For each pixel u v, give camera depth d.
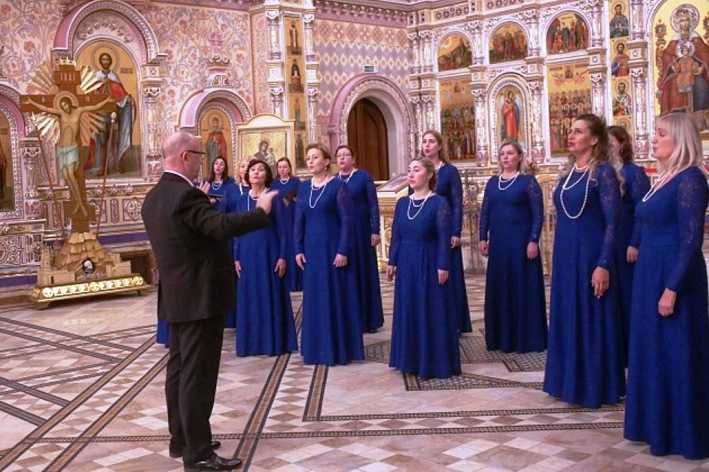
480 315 10.38
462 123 20.22
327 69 19.11
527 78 18.81
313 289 8.08
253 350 8.59
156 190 5.21
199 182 15.62
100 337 10.11
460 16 19.97
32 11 14.06
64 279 12.95
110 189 14.80
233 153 16.72
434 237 7.29
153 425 6.37
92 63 14.62
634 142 17.41
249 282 8.59
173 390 5.50
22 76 13.98
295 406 6.70
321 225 8.05
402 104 20.67
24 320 11.64
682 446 5.11
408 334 7.39
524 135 19.09
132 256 15.01
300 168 17.64
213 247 5.21
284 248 8.59
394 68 20.56
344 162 9.59
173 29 16.05
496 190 8.18
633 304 5.31
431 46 20.62
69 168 13.07
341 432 5.96
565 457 5.24
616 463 5.09
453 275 9.00
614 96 17.72
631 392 5.31
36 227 13.67
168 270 5.17
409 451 5.48
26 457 5.71
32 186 13.60
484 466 5.14
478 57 19.62
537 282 8.12
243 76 17.28
